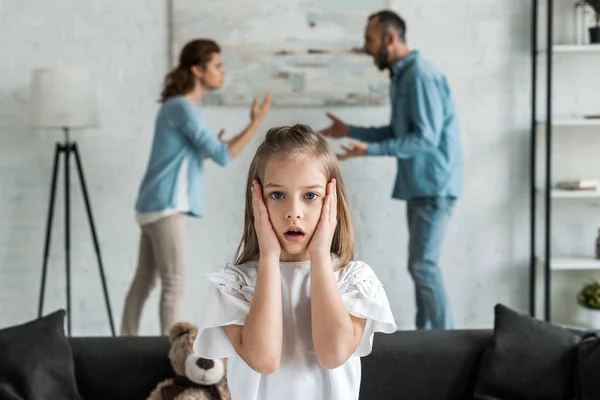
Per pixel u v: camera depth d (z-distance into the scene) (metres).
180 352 2.56
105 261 4.40
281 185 1.57
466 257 4.43
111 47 4.32
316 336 1.55
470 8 4.32
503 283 4.44
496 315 2.70
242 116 4.34
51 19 4.29
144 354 2.65
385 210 4.40
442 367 2.64
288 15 4.29
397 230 4.41
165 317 3.88
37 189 4.35
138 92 4.34
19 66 4.30
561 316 4.28
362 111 4.34
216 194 4.39
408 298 4.45
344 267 1.70
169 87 3.93
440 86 3.88
